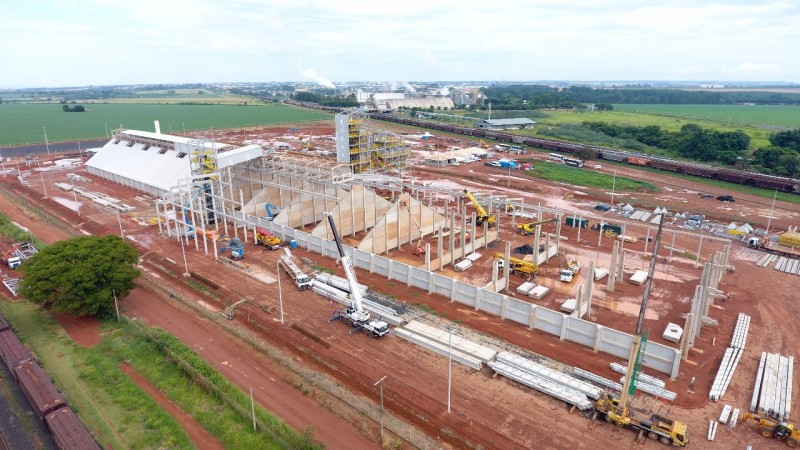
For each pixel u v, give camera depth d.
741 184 121.38
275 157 91.38
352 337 50.47
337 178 83.25
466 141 186.75
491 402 40.72
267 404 40.06
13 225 84.94
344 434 36.97
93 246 54.97
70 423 35.03
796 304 59.41
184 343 48.72
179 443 35.44
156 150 117.81
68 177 123.44
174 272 66.38
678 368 44.41
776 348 49.81
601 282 65.06
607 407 38.81
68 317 53.47
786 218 94.31
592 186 117.88
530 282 63.59
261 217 86.50
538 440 36.62
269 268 67.69
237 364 45.47
